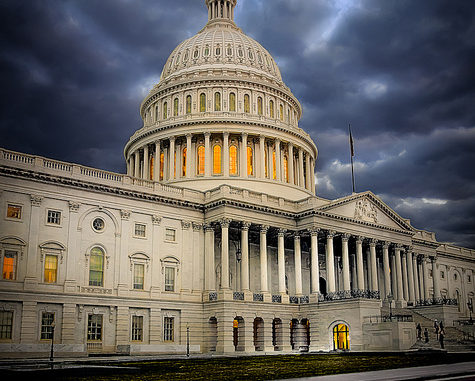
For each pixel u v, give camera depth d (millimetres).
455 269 106438
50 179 55875
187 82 92375
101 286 57938
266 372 30359
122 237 60406
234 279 70188
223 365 36844
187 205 66375
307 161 98000
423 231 93938
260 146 88688
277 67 104875
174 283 63562
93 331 56438
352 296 65938
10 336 51188
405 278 83062
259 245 74375
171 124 87938
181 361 41969
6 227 52688
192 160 86938
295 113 102938
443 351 50094
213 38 100125
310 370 31484
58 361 41250
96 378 27062
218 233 70125
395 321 59969
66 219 56719
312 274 69375
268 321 65000
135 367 32719
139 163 94125
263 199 69688
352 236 75375
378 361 39469
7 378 26453
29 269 53281
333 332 64625
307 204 71812
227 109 91000
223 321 60812
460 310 104625
